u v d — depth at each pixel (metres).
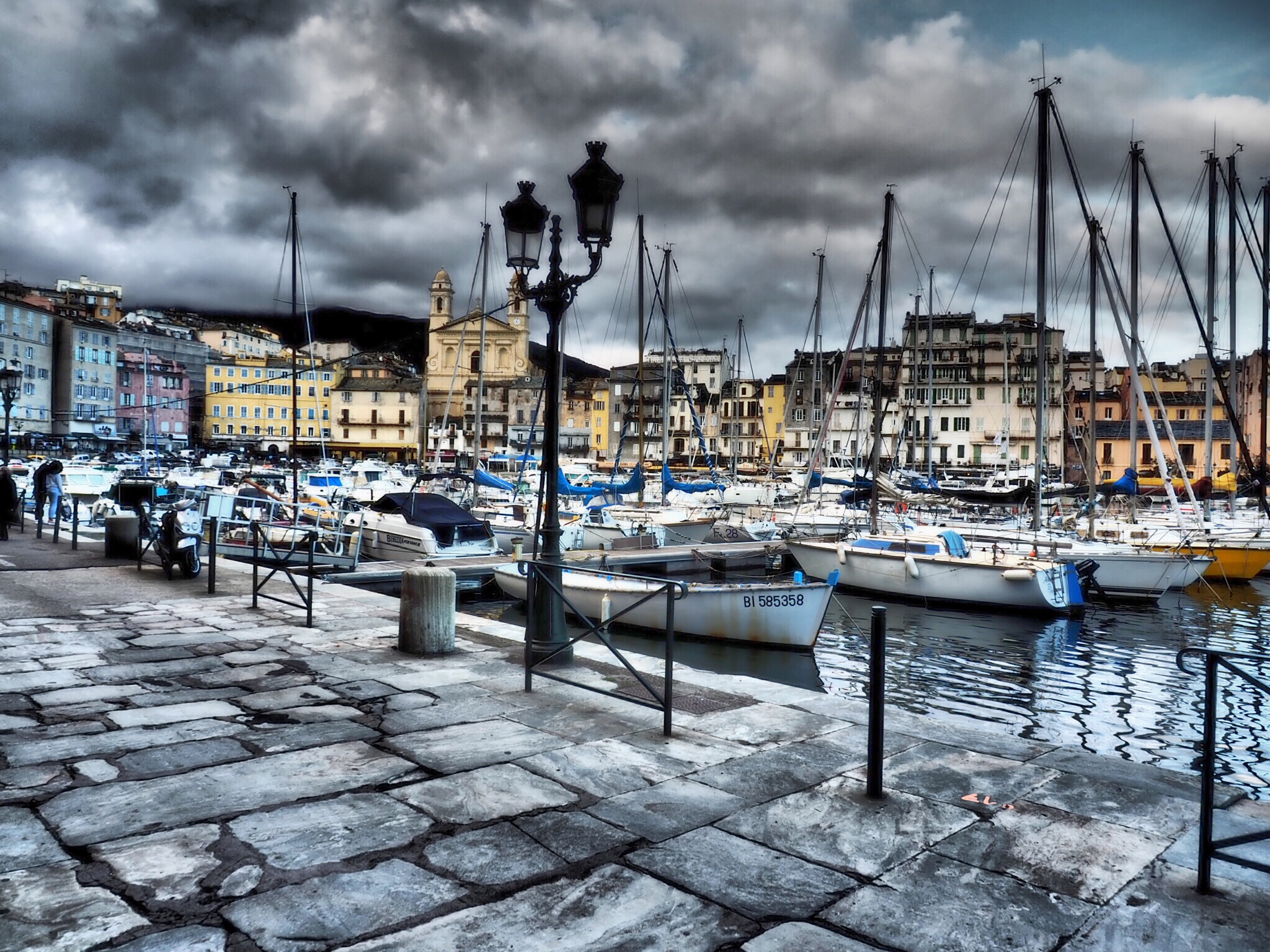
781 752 5.79
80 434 106.19
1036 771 5.51
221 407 134.38
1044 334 24.33
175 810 4.55
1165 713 13.04
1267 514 32.28
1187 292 28.59
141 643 8.86
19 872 3.82
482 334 40.62
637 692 7.27
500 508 33.72
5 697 6.72
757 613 16.75
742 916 3.62
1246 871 4.14
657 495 48.75
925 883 3.96
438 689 7.23
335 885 3.78
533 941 3.37
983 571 22.05
